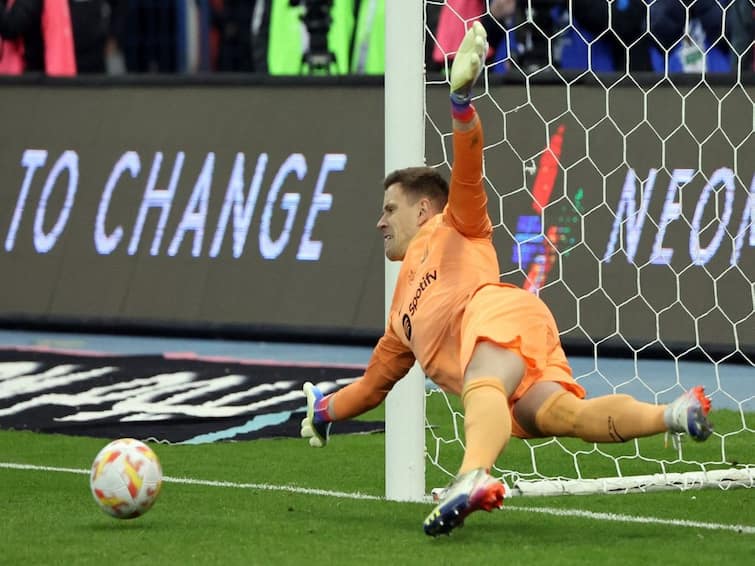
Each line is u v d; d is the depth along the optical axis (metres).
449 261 16.88
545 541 16.55
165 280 39.62
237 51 51.69
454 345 16.70
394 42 20.11
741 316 33.88
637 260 34.78
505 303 16.34
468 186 16.58
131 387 30.75
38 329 40.41
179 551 15.96
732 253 34.25
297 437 25.61
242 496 20.20
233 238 39.34
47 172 41.62
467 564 15.10
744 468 21.67
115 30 50.38
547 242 35.00
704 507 19.39
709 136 35.12
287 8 44.09
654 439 25.12
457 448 24.42
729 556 15.66
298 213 38.91
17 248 41.25
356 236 38.16
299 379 31.70
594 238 35.03
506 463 23.03
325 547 16.14
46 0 45.12
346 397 18.45
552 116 35.88
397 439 19.91
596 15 39.19
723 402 28.98
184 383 31.22
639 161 35.34
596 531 17.34
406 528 17.45
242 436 25.61
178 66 51.47
